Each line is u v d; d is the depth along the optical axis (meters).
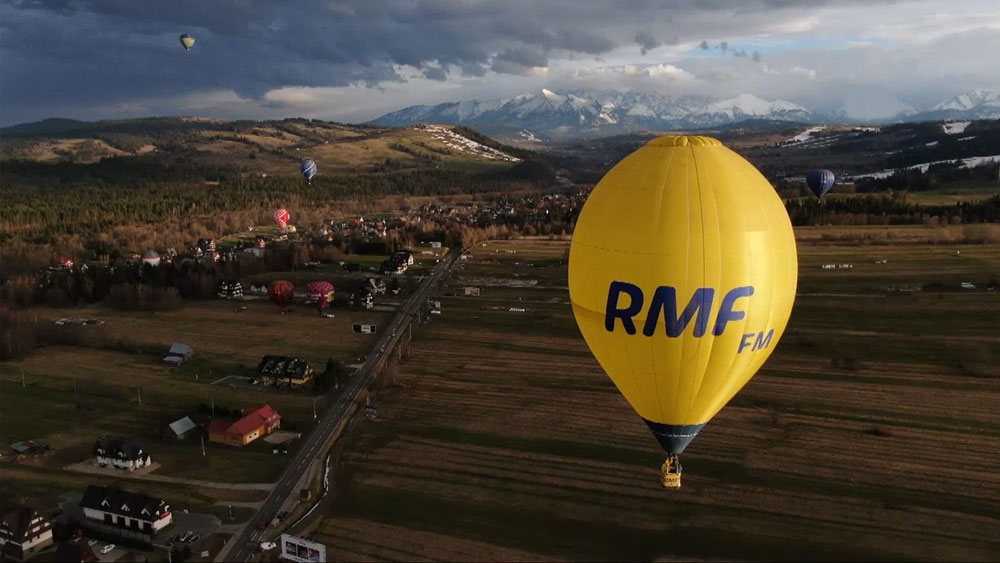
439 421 74.50
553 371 90.56
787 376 84.50
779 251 34.81
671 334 34.25
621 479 60.88
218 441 70.56
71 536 54.06
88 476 63.94
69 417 77.88
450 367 93.06
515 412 76.62
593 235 35.88
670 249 33.50
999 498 56.34
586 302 36.78
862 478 59.88
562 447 67.50
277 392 85.19
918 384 81.31
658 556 49.78
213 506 58.09
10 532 52.06
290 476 63.34
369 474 62.88
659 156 35.31
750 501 56.59
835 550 50.00
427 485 60.66
